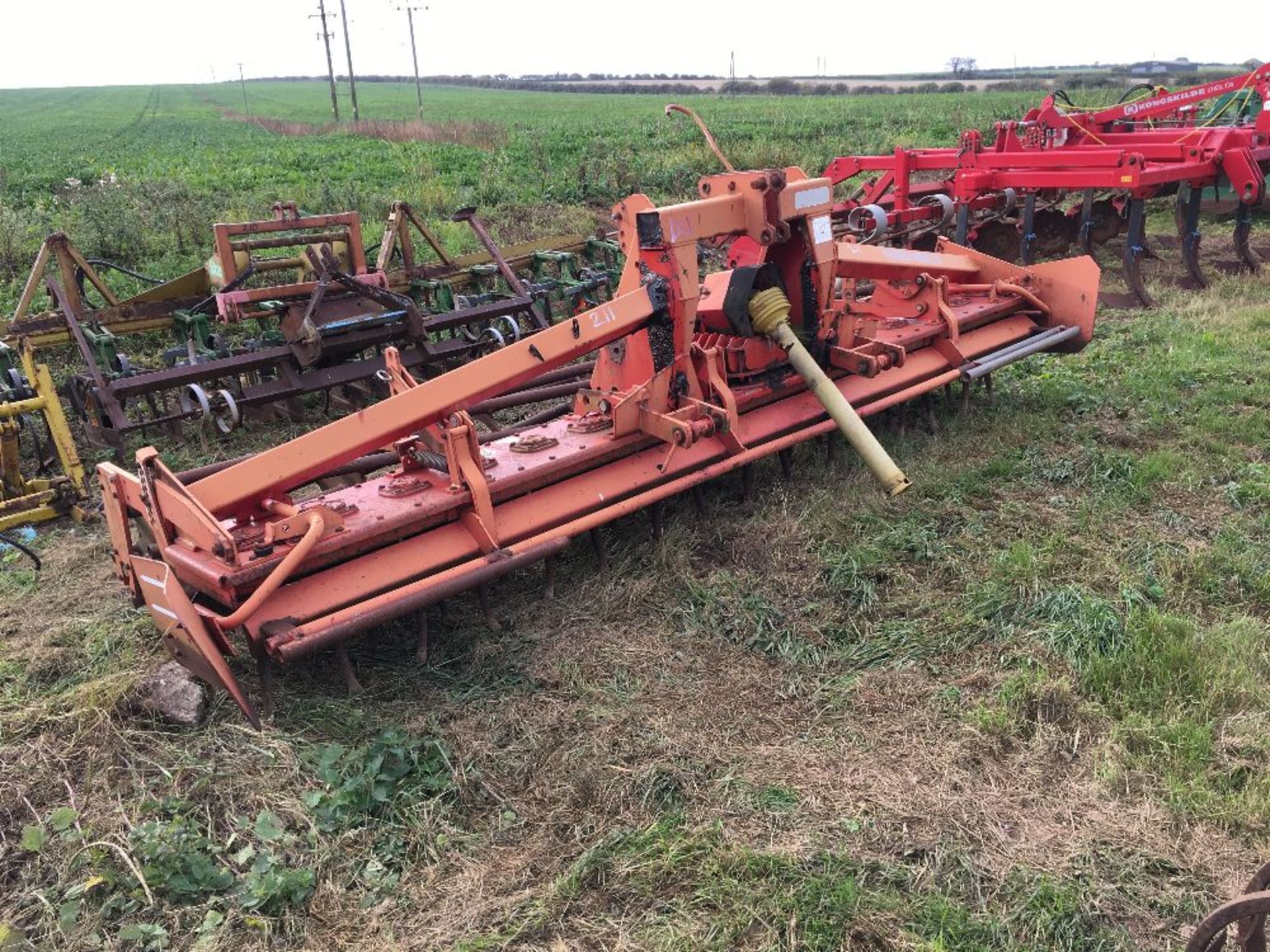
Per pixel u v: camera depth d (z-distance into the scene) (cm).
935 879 327
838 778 374
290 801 366
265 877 330
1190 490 605
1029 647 446
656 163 2161
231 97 10338
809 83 7681
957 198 1154
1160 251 1328
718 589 505
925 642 457
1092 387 780
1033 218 1168
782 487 614
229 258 786
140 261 1379
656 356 530
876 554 529
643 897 324
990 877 328
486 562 448
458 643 471
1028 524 564
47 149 3797
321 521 407
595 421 539
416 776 380
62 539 622
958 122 2820
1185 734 385
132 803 369
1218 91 1260
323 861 342
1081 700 413
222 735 403
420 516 446
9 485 664
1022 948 301
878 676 436
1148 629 448
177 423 788
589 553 550
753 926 311
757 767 381
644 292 512
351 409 874
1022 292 761
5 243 1338
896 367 636
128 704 420
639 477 525
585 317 489
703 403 533
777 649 460
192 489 403
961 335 728
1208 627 463
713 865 331
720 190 561
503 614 495
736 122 3362
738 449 559
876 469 512
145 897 326
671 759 385
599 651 459
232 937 314
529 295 939
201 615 387
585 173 1966
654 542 549
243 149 3434
